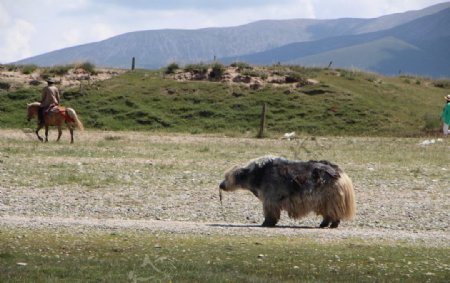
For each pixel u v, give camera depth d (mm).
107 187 54219
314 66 152250
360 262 30562
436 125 118688
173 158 72875
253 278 26766
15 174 58688
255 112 123438
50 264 28359
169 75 140000
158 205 48219
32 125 115000
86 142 89188
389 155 80000
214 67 139750
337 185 39406
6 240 33188
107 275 26719
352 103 126625
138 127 117000
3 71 137125
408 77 155750
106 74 140625
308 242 34750
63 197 49656
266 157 40969
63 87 131625
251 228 39156
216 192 53344
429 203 50969
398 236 37938
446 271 29297
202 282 26125
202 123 119688
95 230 36656
